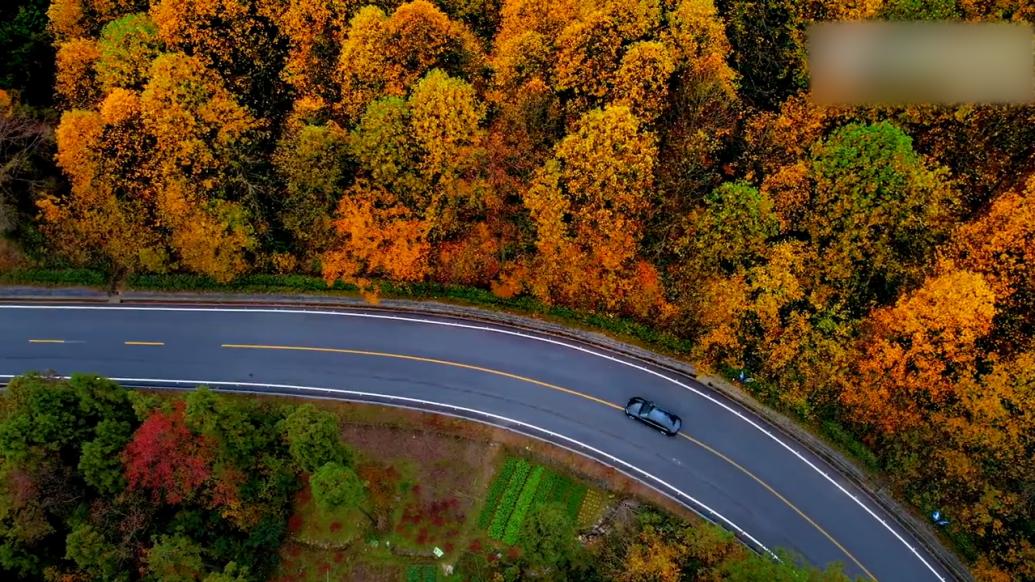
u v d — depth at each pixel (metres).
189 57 60.31
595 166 54.72
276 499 54.47
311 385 62.34
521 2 61.41
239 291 66.56
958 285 48.75
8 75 63.84
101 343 65.06
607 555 53.59
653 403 60.28
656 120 61.50
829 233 55.12
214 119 58.31
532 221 60.59
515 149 59.31
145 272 67.00
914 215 53.06
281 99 66.25
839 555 54.56
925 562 53.97
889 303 57.25
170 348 64.62
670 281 60.28
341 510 56.50
